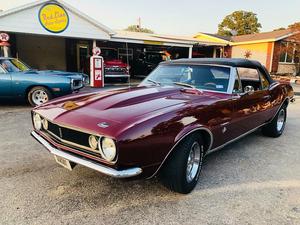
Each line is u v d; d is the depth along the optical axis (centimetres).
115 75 1570
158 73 443
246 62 416
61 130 273
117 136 232
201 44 1984
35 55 1805
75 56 1930
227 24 4544
